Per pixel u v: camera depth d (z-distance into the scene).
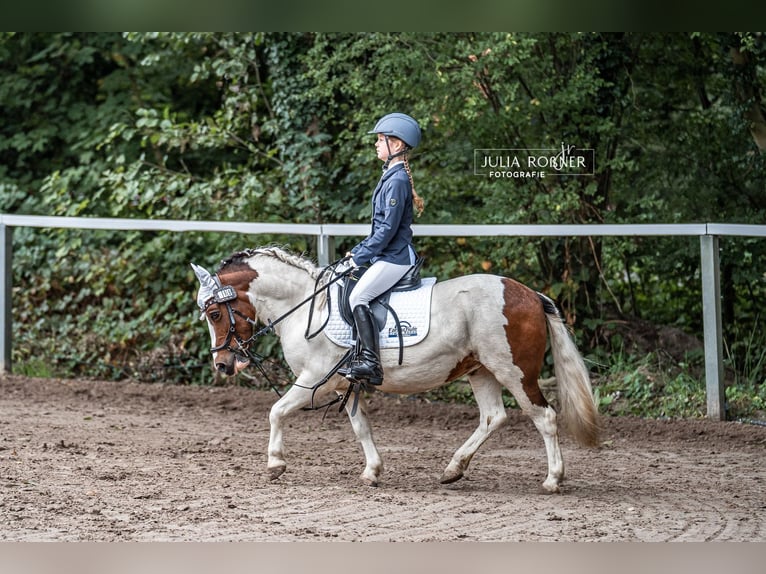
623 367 12.24
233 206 13.43
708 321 10.96
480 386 8.09
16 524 6.66
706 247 10.95
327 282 8.11
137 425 10.66
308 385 8.06
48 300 14.18
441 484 8.25
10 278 13.33
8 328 13.30
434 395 12.33
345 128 13.73
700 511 7.38
